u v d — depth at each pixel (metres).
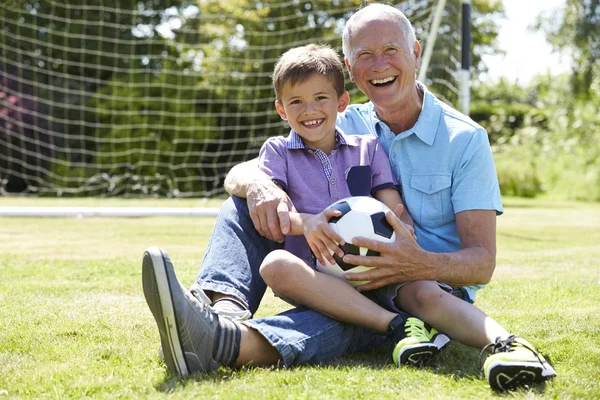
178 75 13.09
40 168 12.33
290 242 1.85
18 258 3.85
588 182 12.47
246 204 1.83
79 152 12.80
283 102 1.98
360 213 1.73
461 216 1.87
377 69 1.93
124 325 2.02
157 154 13.00
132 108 13.07
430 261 1.70
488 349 1.57
